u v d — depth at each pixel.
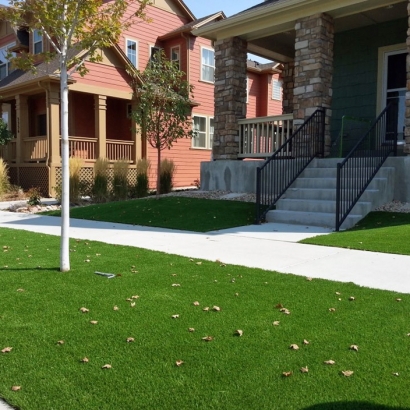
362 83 11.96
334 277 4.67
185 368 2.67
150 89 11.27
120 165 13.73
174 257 5.62
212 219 8.72
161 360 2.77
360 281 4.52
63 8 4.75
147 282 4.45
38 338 3.10
